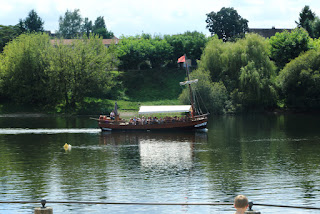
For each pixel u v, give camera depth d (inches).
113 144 2324.1
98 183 1421.0
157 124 2910.9
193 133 2792.8
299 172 1557.6
